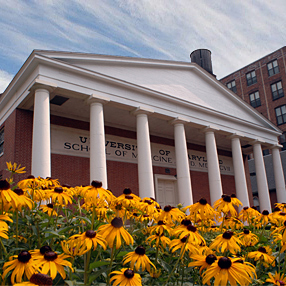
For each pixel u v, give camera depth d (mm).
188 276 2955
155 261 2773
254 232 4645
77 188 3475
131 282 1910
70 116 18344
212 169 19562
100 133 14328
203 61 28656
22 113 15586
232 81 46219
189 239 2521
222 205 3482
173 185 23172
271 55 42281
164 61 19000
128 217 3744
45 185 3490
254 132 24062
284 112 39438
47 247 2002
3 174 15453
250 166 39562
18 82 14750
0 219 2229
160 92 17469
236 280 1916
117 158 20016
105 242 2199
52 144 17188
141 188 15422
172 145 23828
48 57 13383
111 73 16281
